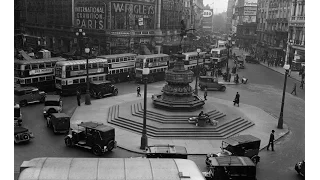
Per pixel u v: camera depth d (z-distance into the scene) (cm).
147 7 6506
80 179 1109
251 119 3116
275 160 2164
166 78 2914
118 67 4619
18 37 5819
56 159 1229
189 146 2302
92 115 2970
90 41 6359
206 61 6316
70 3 6688
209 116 2805
